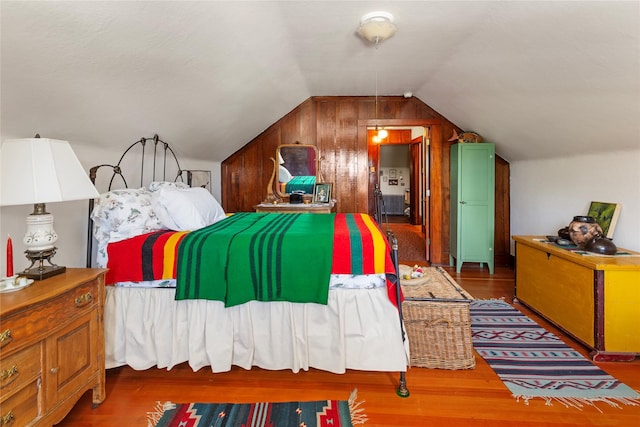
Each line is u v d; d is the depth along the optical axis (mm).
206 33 1925
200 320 1869
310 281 1773
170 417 1562
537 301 2648
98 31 1494
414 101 4250
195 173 3619
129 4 1446
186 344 1883
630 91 1887
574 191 2975
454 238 4109
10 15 1211
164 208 2117
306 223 2400
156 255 1846
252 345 1867
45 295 1253
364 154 4332
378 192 4352
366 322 1801
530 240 2748
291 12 2066
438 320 1953
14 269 1708
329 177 4379
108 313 1875
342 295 1804
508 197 4199
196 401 1684
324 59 2928
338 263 1785
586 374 1883
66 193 1420
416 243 5523
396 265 1735
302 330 1845
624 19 1511
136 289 1896
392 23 2111
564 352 2127
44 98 1637
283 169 4387
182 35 1821
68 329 1400
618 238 2469
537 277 2645
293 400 1688
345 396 1718
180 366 2008
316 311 1841
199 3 1668
